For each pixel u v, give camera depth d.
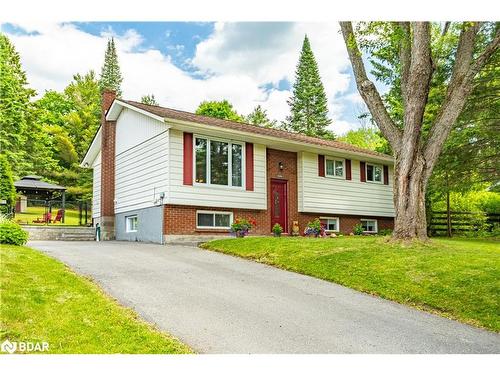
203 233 15.74
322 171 19.77
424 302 7.75
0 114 31.58
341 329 6.32
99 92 50.50
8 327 5.33
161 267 9.98
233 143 16.70
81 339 5.26
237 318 6.51
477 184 21.81
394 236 11.50
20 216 29.84
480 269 8.70
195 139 15.65
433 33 18.17
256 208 17.16
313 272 9.77
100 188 21.19
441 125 11.45
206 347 5.41
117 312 6.21
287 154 18.81
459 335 6.35
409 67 11.92
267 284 8.77
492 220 25.11
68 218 34.12
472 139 19.97
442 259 9.53
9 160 31.91
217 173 16.12
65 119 44.94
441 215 24.50
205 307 6.95
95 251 12.18
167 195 14.88
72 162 42.00
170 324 6.09
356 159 21.31
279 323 6.40
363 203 21.50
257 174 17.33
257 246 12.34
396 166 11.69
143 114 16.70
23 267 7.97
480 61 11.35
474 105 18.84
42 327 5.46
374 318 6.92
